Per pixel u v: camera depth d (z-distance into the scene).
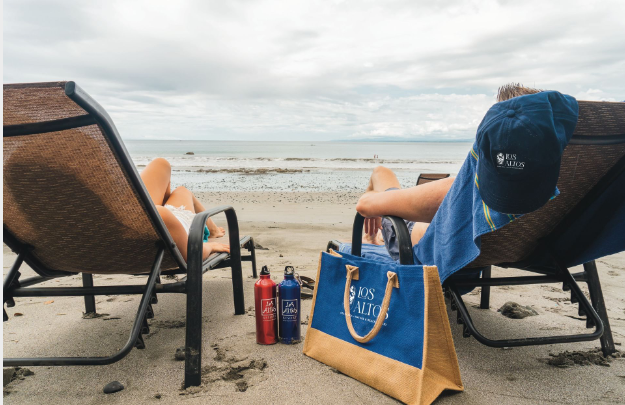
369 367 1.65
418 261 1.85
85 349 2.01
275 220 6.57
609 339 1.93
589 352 1.97
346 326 1.80
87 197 1.55
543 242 1.80
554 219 1.69
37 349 2.00
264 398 1.54
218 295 2.92
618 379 1.72
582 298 1.76
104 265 1.90
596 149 1.47
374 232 2.75
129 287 1.67
